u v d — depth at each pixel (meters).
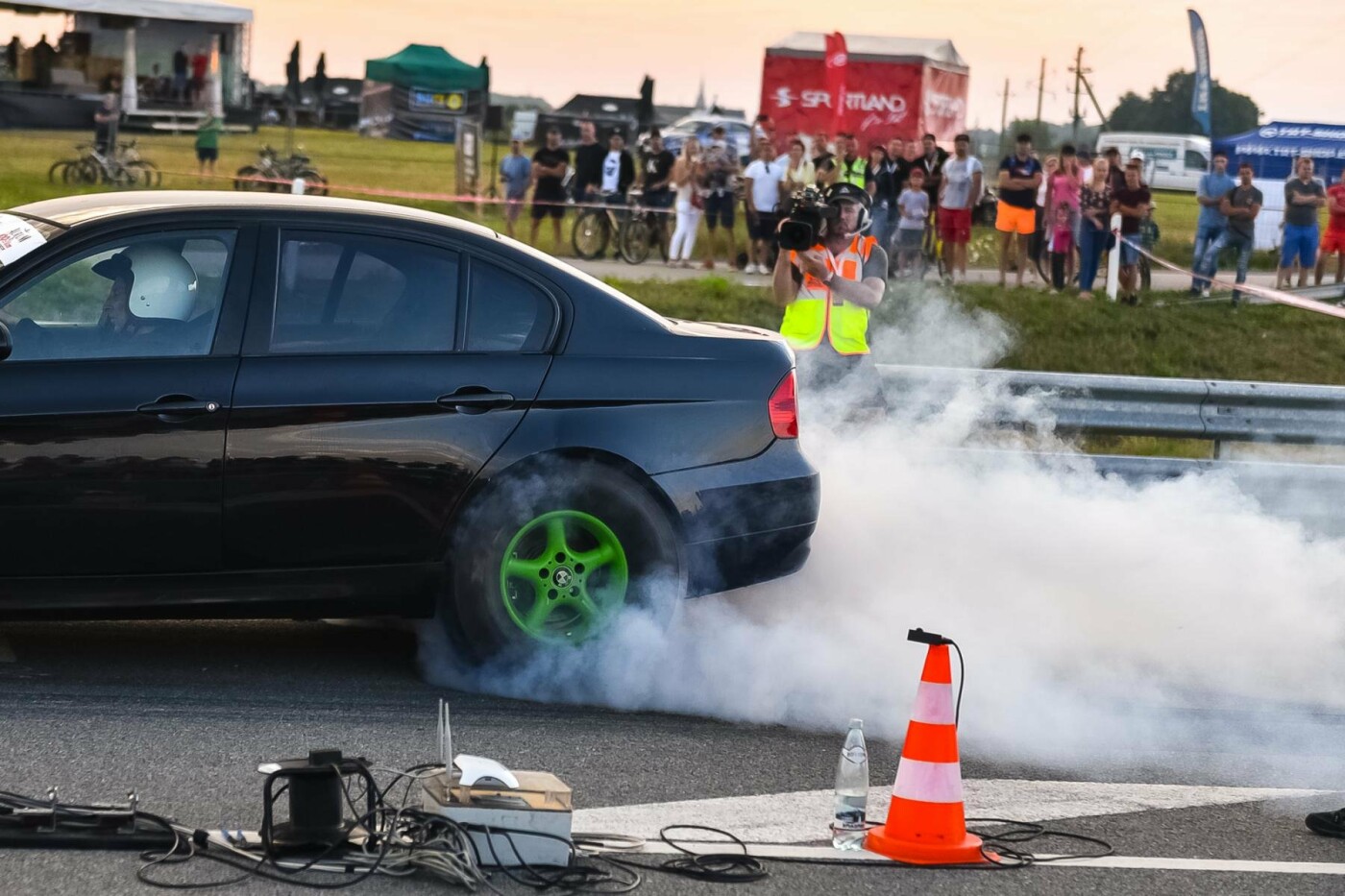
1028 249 45.78
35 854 8.95
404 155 86.12
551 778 9.38
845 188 19.27
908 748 10.00
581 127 48.56
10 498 11.88
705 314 40.16
